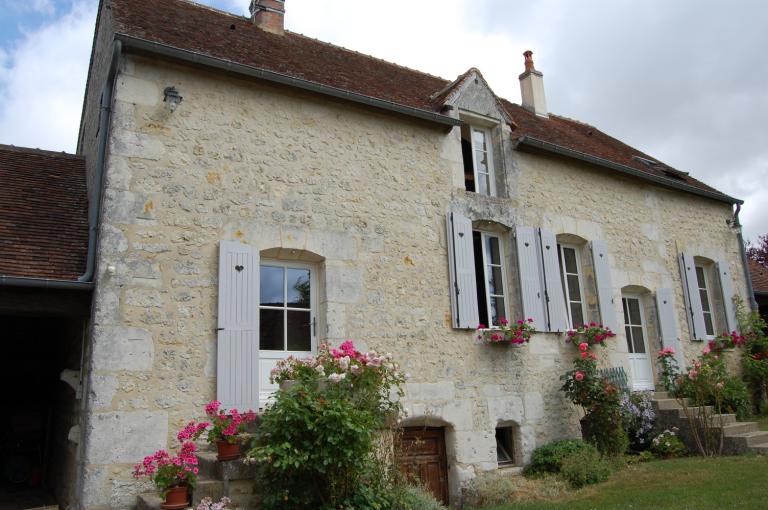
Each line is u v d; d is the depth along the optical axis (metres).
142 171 6.01
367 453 5.06
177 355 5.80
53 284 5.48
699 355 10.63
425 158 8.07
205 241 6.21
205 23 7.95
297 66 7.71
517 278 8.47
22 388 9.11
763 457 7.46
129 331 5.61
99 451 5.26
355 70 8.84
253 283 6.33
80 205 6.95
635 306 10.38
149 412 5.55
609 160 10.32
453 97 8.42
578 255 9.70
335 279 6.91
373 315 7.11
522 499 6.52
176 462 4.80
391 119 7.89
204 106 6.54
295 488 4.84
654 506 5.58
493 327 8.29
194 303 6.01
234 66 6.54
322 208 7.03
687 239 11.27
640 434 8.66
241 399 5.96
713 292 11.73
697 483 6.38
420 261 7.66
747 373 11.12
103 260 5.61
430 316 7.54
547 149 9.10
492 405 7.73
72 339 7.06
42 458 8.91
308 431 4.84
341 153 7.35
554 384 8.41
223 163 6.49
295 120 7.11
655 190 10.96
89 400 5.31
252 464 5.05
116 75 6.14
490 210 8.46
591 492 6.54
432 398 7.28
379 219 7.44
